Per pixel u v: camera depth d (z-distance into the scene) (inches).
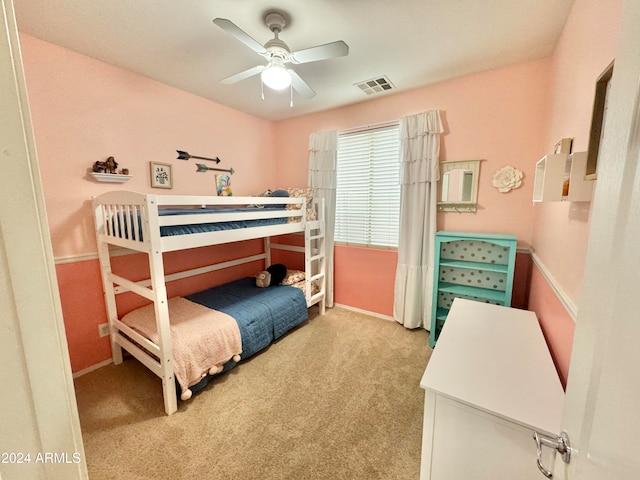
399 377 86.4
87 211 86.2
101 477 55.2
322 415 71.1
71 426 19.3
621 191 18.3
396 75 96.7
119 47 78.2
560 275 57.3
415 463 58.0
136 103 94.5
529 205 93.5
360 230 132.6
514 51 81.7
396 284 121.0
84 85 82.7
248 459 59.1
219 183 123.9
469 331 62.5
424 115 104.8
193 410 72.9
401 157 113.3
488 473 41.2
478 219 102.6
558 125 70.3
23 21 66.3
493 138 96.5
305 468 57.0
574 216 49.9
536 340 58.5
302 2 60.9
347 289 139.0
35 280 17.0
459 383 44.8
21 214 16.2
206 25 68.6
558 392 42.8
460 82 100.0
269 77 67.0
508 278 90.1
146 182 98.9
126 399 76.8
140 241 71.7
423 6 62.2
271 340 103.0
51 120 77.7
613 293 18.3
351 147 130.0
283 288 120.6
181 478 55.0
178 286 110.7
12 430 16.6
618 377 16.8
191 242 77.9
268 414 71.6
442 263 103.3
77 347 87.0
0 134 15.3
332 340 109.3
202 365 78.4
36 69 74.2
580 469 21.2
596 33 45.7
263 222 103.5
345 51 62.9
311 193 135.3
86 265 87.3
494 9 63.0
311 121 138.2
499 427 39.6
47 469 18.3
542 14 64.2
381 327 120.4
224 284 126.6
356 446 62.1
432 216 107.8
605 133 22.2
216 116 120.9
